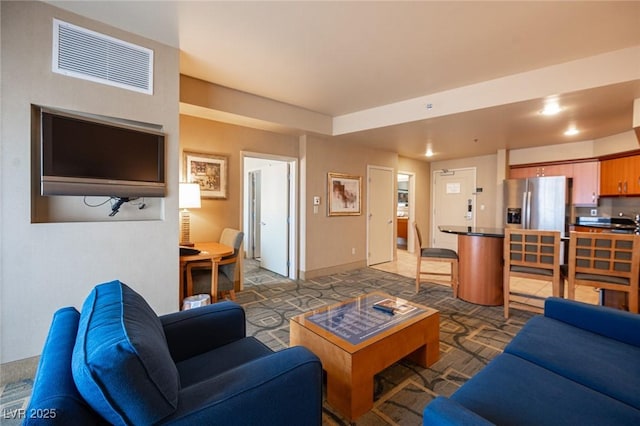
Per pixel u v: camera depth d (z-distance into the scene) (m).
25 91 1.90
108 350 0.79
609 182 4.68
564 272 3.06
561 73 2.83
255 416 1.00
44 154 1.90
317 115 4.40
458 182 6.87
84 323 1.03
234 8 2.04
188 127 3.63
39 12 1.94
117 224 2.25
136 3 1.98
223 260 3.20
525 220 5.30
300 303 3.56
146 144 2.36
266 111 3.81
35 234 1.94
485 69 2.96
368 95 3.67
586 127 4.09
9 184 1.85
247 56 2.71
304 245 4.64
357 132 4.42
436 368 2.16
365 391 1.70
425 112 3.68
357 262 5.45
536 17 2.12
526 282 4.50
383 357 1.79
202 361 1.46
